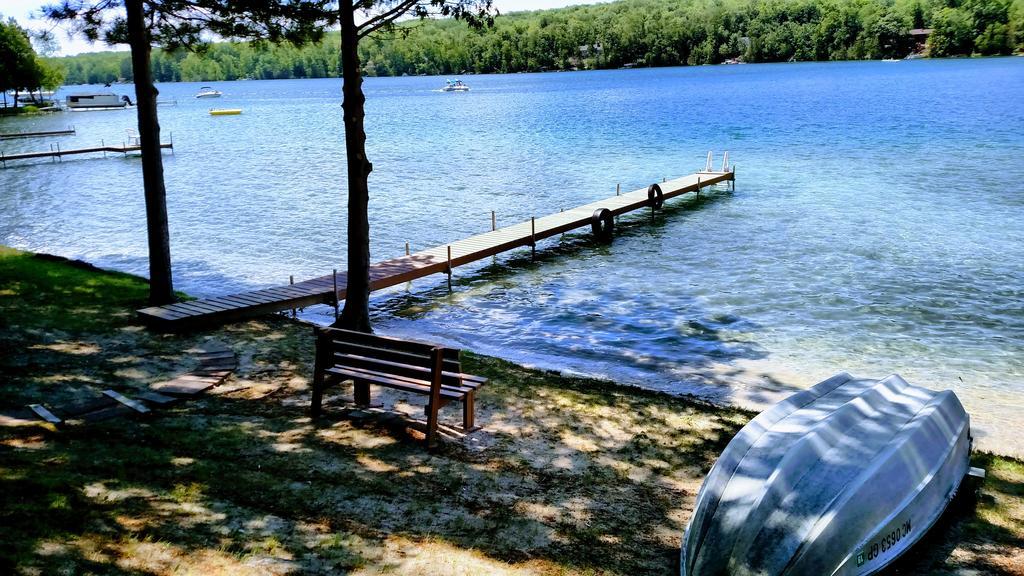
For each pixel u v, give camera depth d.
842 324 16.05
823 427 7.20
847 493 6.33
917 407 8.11
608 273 21.14
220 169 46.16
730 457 7.04
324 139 64.38
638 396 11.54
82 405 9.64
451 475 8.14
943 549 6.98
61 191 39.16
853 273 19.94
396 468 8.22
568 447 9.23
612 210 26.52
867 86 99.56
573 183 37.41
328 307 18.20
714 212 29.39
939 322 16.00
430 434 8.80
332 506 7.19
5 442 8.09
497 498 7.68
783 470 6.54
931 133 50.50
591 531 7.12
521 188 36.31
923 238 23.44
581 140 55.75
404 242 25.80
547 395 11.31
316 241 26.11
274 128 78.25
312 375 11.55
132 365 11.63
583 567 6.44
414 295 19.48
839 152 44.12
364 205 12.59
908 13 178.38
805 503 6.22
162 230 15.16
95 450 8.06
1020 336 15.05
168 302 15.41
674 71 192.88
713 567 6.01
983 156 40.03
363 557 6.28
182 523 6.55
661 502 7.85
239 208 32.69
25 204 35.25
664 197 30.20
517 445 9.20
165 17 15.18
